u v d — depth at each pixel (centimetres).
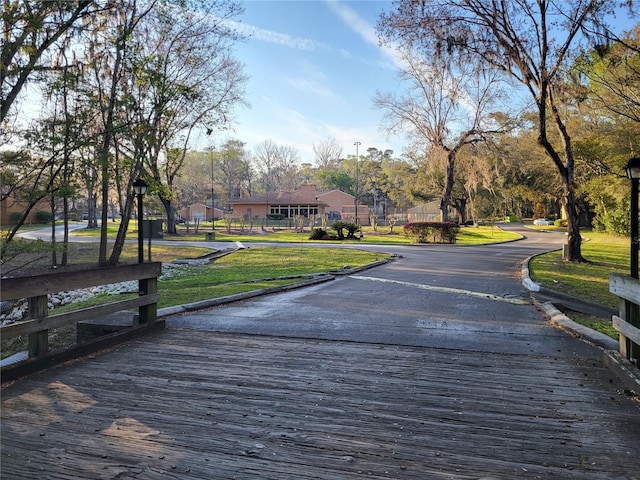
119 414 313
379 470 242
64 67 1077
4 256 999
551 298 854
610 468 245
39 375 394
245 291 919
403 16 1342
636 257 434
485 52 1399
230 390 362
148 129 1304
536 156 3409
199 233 3669
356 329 586
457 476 236
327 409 324
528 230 4316
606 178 2248
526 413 318
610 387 372
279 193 6838
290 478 233
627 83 1324
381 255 1877
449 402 339
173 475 236
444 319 651
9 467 243
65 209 1593
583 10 1195
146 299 548
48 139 1013
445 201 2977
